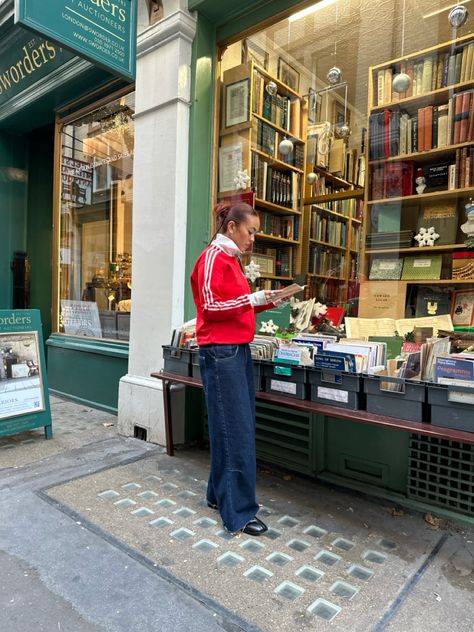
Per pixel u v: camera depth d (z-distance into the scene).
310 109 3.62
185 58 3.18
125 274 4.12
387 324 2.99
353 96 3.40
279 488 2.60
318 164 3.57
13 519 2.21
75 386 4.55
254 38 3.29
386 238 3.16
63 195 4.94
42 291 5.79
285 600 1.64
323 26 3.12
